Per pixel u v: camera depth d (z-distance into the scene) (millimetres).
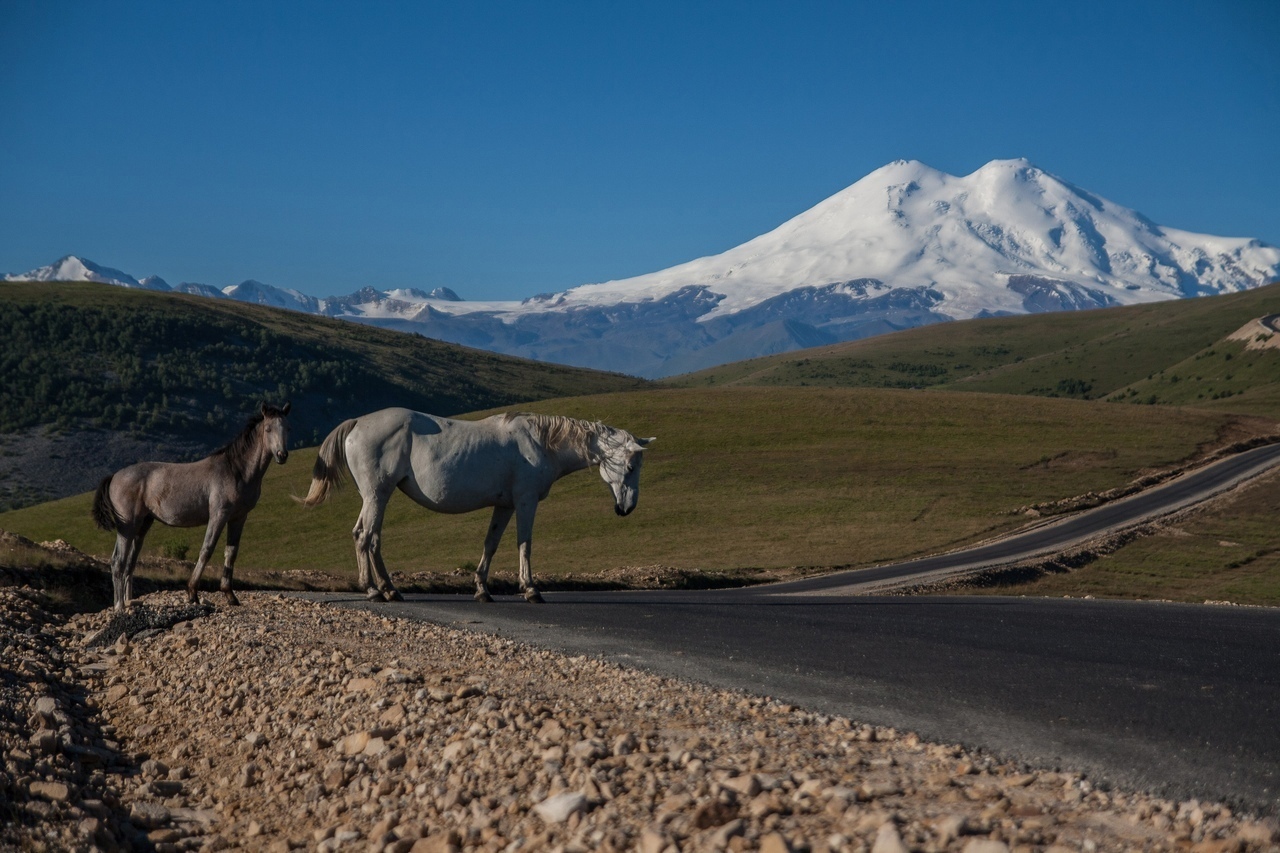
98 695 9523
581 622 12375
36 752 6914
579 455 15055
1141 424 84312
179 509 12570
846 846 4270
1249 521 53188
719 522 55375
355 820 5750
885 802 4883
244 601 13602
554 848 4699
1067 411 89188
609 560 46188
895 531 52438
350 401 187625
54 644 11312
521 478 14750
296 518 59250
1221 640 11195
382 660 9312
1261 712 7133
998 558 43781
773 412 87438
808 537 51250
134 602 13117
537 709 6887
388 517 59000
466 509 14727
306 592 16516
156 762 7363
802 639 11062
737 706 7262
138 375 162125
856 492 62219
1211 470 68125
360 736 6836
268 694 8414
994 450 74438
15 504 118125
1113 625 12961
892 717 7043
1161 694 7828
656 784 5289
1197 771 5625
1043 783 5262
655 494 62594
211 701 8641
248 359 187125
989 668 9109
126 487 12859
